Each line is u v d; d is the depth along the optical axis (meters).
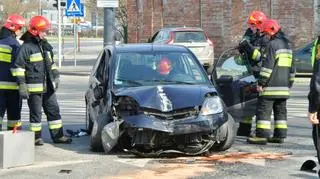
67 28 77.19
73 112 15.27
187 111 8.94
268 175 7.86
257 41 10.50
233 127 9.56
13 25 10.31
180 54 10.33
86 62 35.62
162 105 8.91
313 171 8.09
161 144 8.95
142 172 8.05
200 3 29.81
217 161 8.77
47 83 10.42
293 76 10.34
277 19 27.95
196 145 9.16
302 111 15.02
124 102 9.09
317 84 6.07
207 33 29.70
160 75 9.88
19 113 10.49
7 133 8.41
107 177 7.79
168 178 7.68
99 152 9.61
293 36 27.70
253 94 10.77
